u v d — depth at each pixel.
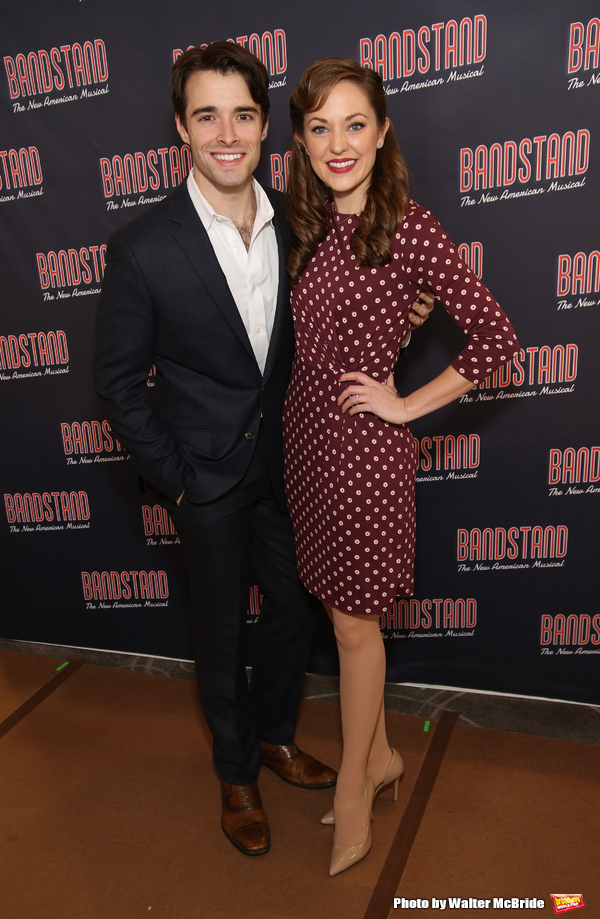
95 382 1.63
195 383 1.67
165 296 1.56
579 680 2.30
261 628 1.96
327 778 2.00
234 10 1.99
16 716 2.35
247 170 1.53
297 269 1.55
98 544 2.61
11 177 2.29
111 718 2.33
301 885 1.68
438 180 1.99
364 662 1.66
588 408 2.07
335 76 1.36
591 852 1.72
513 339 1.44
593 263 1.96
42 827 1.89
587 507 2.15
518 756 2.06
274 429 1.72
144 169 2.19
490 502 2.21
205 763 2.11
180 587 2.58
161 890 1.69
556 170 1.91
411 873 1.69
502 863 1.70
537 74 1.86
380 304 1.46
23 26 2.14
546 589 2.25
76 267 2.33
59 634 2.76
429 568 2.31
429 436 2.19
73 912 1.64
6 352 2.47
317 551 1.63
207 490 1.65
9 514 2.65
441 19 1.87
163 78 2.09
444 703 2.33
